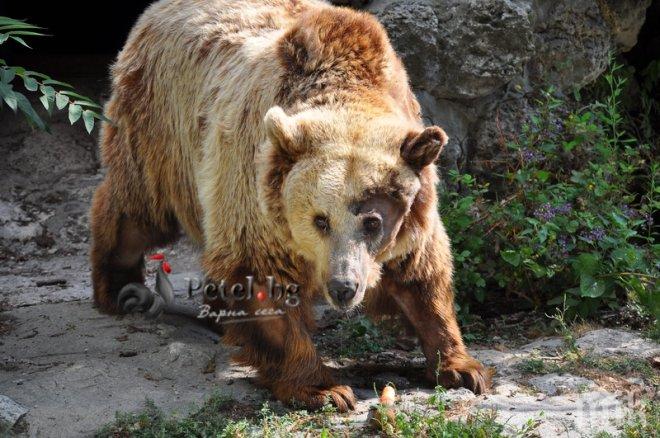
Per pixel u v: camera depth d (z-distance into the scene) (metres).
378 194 4.96
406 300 5.98
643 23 10.30
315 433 5.24
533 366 6.18
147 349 6.70
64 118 10.99
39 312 7.60
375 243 4.98
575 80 9.32
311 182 4.98
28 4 13.36
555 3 9.07
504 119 8.95
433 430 5.05
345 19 5.64
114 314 7.51
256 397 5.78
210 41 6.55
